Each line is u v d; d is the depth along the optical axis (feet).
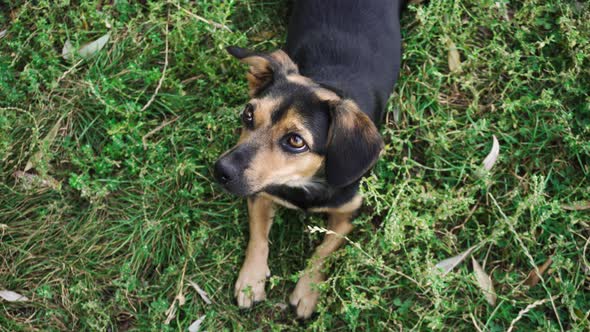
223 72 4.24
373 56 3.91
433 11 4.25
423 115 4.27
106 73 4.26
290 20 4.22
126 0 4.36
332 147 3.43
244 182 3.42
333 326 3.84
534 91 4.31
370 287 3.81
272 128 3.43
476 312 3.85
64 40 4.34
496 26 4.43
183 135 4.12
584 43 4.19
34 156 4.03
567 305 3.76
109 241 3.97
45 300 3.84
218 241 3.99
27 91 4.18
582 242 3.97
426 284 3.72
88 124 4.15
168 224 3.97
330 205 3.72
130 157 4.04
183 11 4.22
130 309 3.85
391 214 3.66
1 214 3.98
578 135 4.05
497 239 3.88
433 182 4.12
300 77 3.54
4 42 4.29
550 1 4.42
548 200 4.09
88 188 3.90
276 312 3.88
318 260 3.79
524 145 4.17
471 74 4.28
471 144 4.14
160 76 4.18
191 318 3.83
